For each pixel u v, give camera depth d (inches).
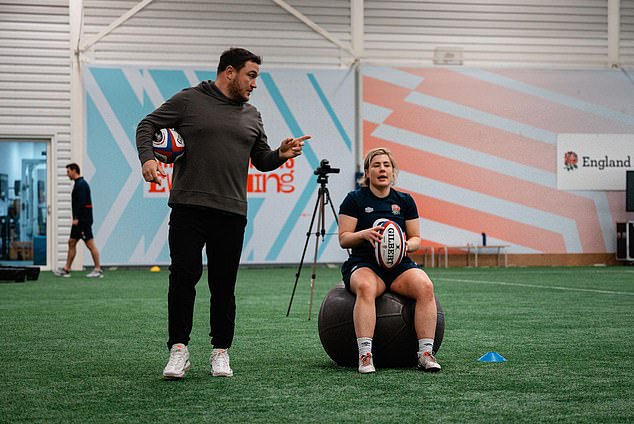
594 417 123.9
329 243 659.4
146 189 641.6
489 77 677.9
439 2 675.4
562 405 132.8
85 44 637.3
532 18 686.5
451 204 672.4
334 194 660.7
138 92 642.2
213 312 164.7
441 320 173.2
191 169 159.5
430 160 671.1
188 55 649.6
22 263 649.0
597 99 689.6
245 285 451.8
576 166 684.7
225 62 162.6
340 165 661.9
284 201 654.5
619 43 698.2
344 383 153.6
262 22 657.0
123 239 638.5
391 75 668.1
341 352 172.7
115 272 599.5
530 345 209.3
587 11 693.9
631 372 165.9
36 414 127.6
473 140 674.8
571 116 685.9
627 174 669.3
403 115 668.7
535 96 682.2
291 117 657.0
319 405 133.3
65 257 637.9
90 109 637.9
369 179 181.0
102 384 154.3
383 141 666.8
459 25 677.9
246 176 164.6
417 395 141.6
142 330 246.7
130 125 642.2
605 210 688.4
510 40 684.7
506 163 677.9
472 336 228.5
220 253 161.9
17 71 633.0
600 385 150.9
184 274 157.5
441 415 125.3
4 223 644.7
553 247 682.8
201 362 182.9
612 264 688.4
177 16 647.8
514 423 119.9
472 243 673.6
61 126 637.3
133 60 644.7
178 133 160.7
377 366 173.6
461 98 674.8
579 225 685.3
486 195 676.1
